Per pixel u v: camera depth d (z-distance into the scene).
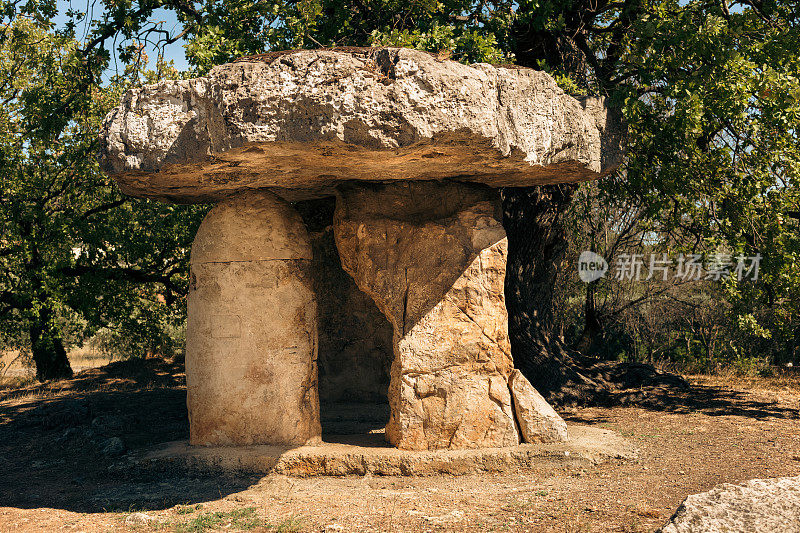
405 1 8.28
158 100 5.17
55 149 12.38
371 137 4.77
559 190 10.24
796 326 14.38
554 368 10.40
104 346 20.12
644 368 11.55
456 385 6.48
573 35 9.73
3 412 10.71
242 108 4.82
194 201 7.01
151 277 13.61
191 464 6.32
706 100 7.79
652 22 7.70
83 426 8.93
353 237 6.83
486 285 6.63
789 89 7.54
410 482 5.97
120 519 5.09
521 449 6.31
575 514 4.68
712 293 15.25
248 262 6.60
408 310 6.60
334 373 9.29
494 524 4.56
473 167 5.91
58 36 10.98
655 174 9.62
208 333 6.64
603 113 6.84
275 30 8.20
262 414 6.54
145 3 9.78
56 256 12.19
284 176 6.12
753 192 9.12
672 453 6.82
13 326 14.88
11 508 5.52
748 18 8.03
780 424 8.57
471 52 7.74
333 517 4.90
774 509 3.40
